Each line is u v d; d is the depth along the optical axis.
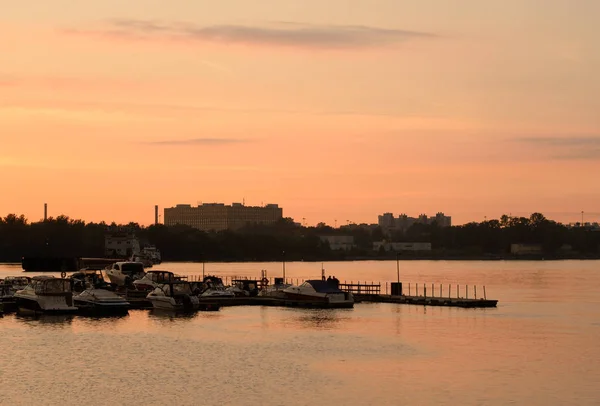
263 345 93.06
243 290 148.62
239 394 69.31
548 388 72.25
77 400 67.44
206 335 100.44
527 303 150.38
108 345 92.25
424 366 81.19
